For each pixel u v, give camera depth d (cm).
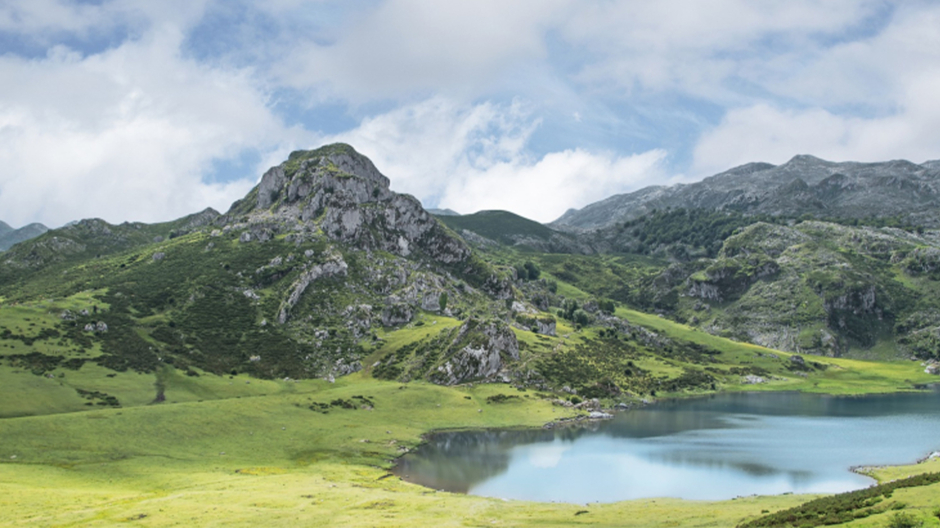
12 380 14362
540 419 16938
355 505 8119
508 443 14312
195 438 12462
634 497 9919
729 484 10706
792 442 14488
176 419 13138
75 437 11525
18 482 9019
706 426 16688
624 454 13200
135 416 12912
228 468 10956
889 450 13450
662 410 19600
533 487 10562
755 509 7638
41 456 10575
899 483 6888
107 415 12738
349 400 16562
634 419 17800
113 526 6850
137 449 11481
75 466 10288
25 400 13562
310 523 7069
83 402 14238
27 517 7212
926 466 11444
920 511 5388
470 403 17712
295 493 8850
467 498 9038
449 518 7481
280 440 13075
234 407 14462
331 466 11588
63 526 6881
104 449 11250
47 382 14738
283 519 7244
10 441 10969
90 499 8256
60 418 12231
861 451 13388
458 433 15325
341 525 6962
